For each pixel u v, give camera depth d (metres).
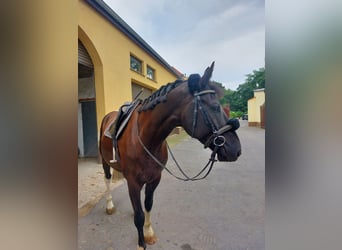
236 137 1.28
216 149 1.25
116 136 1.91
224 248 1.82
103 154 2.44
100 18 4.76
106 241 1.93
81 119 5.80
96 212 2.52
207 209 2.56
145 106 1.63
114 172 3.33
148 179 1.70
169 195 3.02
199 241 1.92
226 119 1.29
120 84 5.69
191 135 1.31
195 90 1.31
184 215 2.41
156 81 8.91
